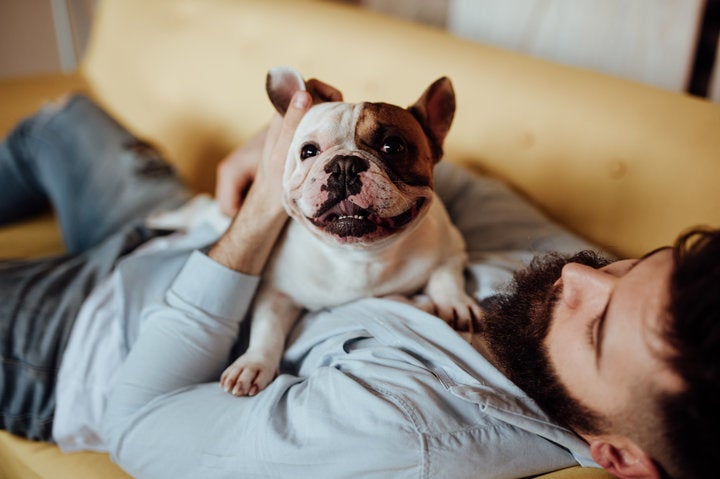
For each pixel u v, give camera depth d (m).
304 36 1.73
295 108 0.88
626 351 0.66
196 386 0.93
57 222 1.86
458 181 1.26
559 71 1.36
